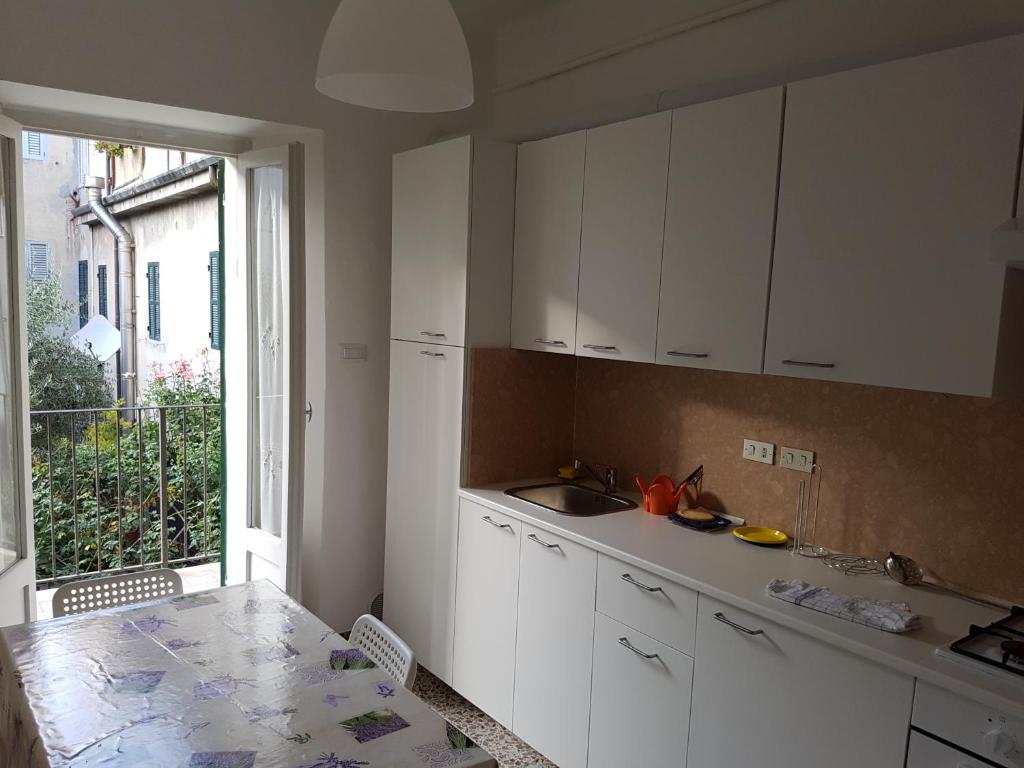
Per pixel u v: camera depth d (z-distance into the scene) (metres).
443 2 1.65
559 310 2.87
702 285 2.34
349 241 3.50
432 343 3.17
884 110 1.88
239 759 1.46
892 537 2.27
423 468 3.24
